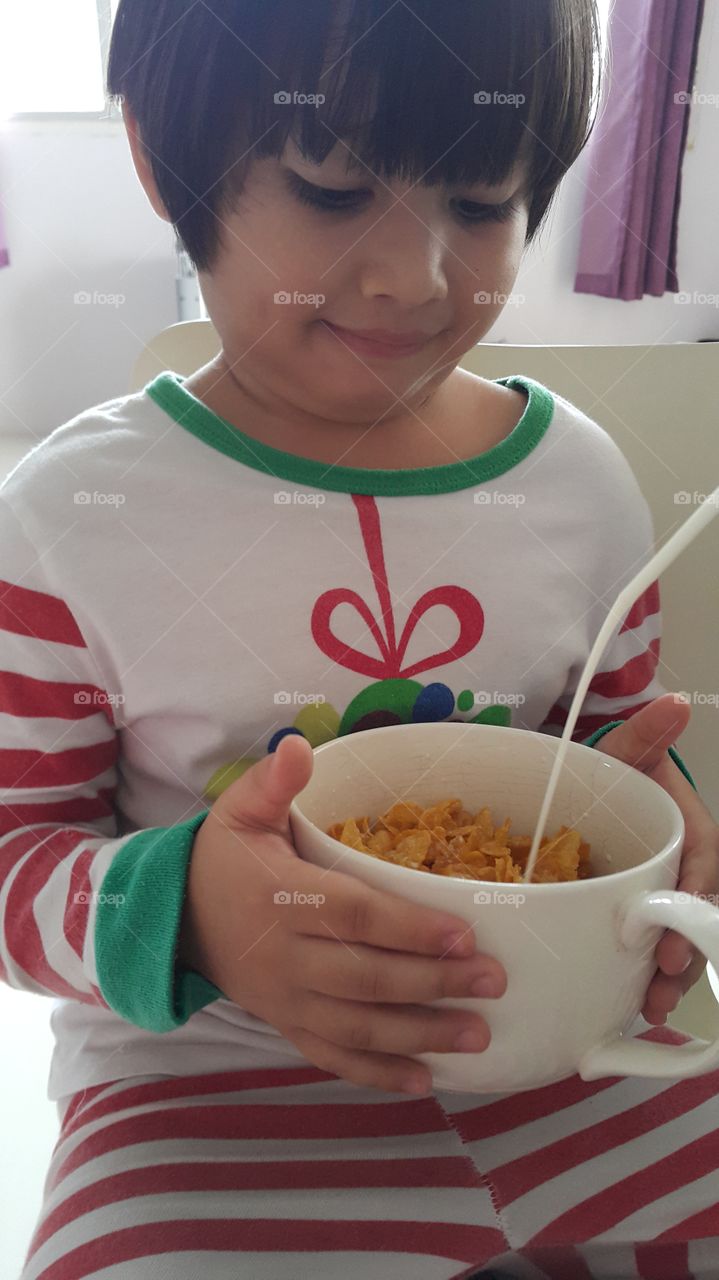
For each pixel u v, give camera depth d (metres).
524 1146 0.56
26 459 0.70
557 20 0.56
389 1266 0.49
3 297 3.31
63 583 0.64
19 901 0.59
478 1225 0.51
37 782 0.66
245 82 0.54
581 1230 0.51
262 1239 0.49
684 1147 0.56
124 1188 0.52
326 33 0.52
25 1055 1.00
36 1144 0.88
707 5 2.90
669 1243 0.51
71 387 3.44
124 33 0.61
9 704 0.65
